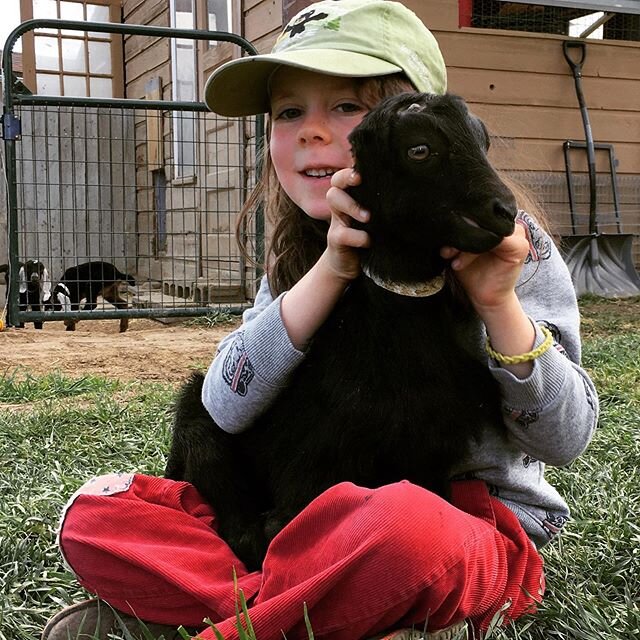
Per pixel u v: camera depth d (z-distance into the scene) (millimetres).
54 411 1915
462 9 4145
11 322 3363
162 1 5148
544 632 899
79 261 5512
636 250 4527
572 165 4340
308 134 981
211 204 4551
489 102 4129
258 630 716
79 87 5988
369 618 716
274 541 781
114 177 5645
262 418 940
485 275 790
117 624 846
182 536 864
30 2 5832
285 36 1038
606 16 4137
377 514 710
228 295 3961
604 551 1099
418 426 817
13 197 3328
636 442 1577
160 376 2482
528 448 883
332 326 883
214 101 1112
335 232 810
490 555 795
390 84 975
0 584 1022
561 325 932
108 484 906
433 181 719
